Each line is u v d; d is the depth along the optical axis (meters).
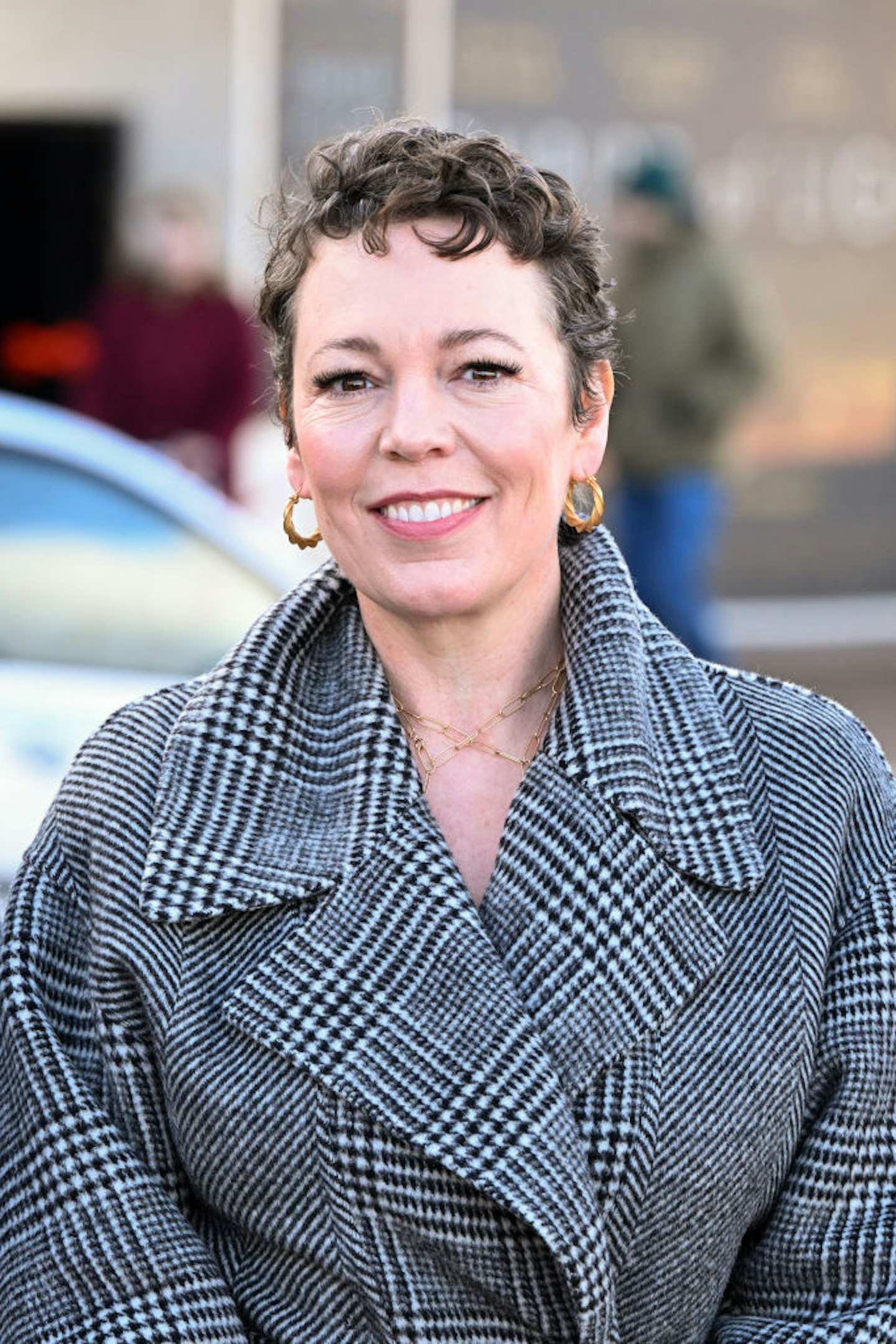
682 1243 2.51
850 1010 2.58
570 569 2.75
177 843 2.58
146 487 6.08
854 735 2.73
